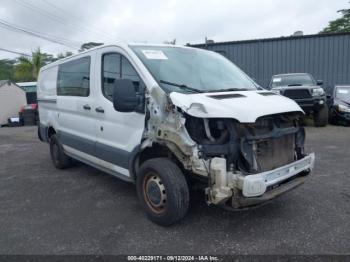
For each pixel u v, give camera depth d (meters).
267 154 3.54
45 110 6.96
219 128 3.39
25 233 3.75
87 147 5.21
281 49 15.76
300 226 3.67
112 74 4.47
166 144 3.62
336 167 6.05
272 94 4.03
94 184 5.57
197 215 4.04
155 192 3.75
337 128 11.16
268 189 3.50
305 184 5.10
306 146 8.11
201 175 3.37
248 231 3.60
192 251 3.23
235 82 4.43
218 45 16.45
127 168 4.29
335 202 4.34
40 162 7.62
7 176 6.42
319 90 10.91
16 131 16.12
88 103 4.99
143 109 3.89
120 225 3.87
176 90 3.75
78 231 3.75
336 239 3.35
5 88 23.56
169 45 4.66
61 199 4.87
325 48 15.20
